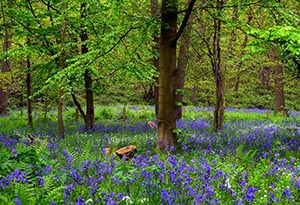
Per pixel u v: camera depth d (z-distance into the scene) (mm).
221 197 5703
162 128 10594
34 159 7121
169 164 7461
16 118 24609
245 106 38469
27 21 15664
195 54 19438
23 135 14023
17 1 16562
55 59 15656
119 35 10555
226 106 36656
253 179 6871
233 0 11492
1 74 20969
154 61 18859
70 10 11953
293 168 7559
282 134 14008
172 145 10484
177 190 5672
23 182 5867
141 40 11008
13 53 15539
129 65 11984
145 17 10391
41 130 16641
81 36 16016
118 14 9969
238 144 11219
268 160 8641
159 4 14539
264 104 39469
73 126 18969
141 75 12547
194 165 7641
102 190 5727
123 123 18750
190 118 23734
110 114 26578
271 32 8656
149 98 42250
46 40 15906
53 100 21719
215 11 12109
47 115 25000
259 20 16000
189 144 10906
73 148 10539
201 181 6371
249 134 13891
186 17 10188
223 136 13320
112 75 15656
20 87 22984
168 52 10617
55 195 5332
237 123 20453
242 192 5836
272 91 43344
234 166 7820
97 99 40562
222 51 17516
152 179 6293
